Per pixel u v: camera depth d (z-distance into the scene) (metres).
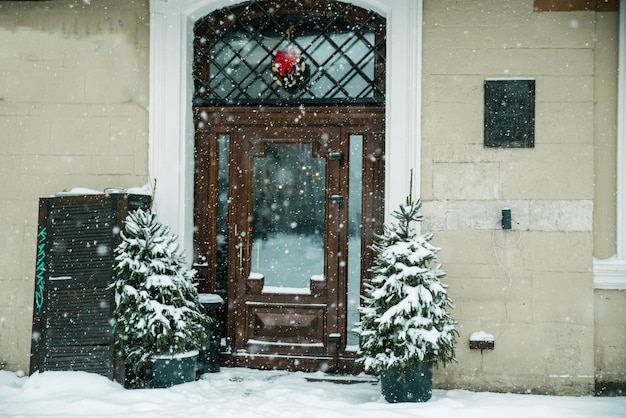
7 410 4.14
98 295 4.76
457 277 4.92
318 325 5.30
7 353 5.26
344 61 5.35
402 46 5.02
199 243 5.40
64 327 4.79
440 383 4.89
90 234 4.82
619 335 4.86
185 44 5.29
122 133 5.26
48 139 5.32
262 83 5.43
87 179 5.27
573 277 4.85
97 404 4.16
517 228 4.89
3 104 5.36
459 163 4.95
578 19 4.91
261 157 5.39
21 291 5.27
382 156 5.26
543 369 4.84
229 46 5.48
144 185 5.23
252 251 5.39
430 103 4.98
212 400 4.38
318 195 5.36
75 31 5.33
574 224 4.86
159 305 4.49
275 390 4.61
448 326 4.39
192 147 5.39
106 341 4.71
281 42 5.42
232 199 5.40
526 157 4.91
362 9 5.30
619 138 4.88
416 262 4.31
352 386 4.93
